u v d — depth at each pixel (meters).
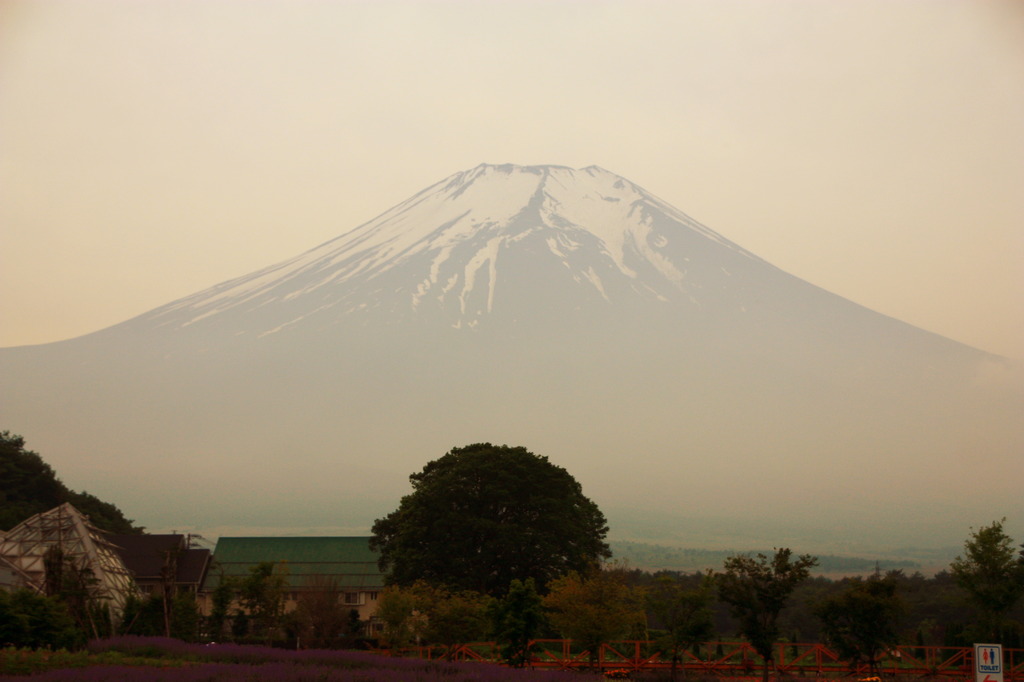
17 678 36.97
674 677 50.53
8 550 79.25
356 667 47.00
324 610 76.94
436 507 82.50
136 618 66.75
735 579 50.62
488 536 82.50
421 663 49.59
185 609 68.31
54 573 64.44
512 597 52.41
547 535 81.81
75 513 85.19
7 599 50.09
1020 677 55.16
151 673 39.09
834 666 58.22
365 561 113.62
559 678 42.34
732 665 56.03
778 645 56.41
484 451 86.88
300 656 51.16
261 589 73.62
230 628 83.69
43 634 50.69
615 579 57.06
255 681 37.78
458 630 59.78
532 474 85.06
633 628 57.94
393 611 61.72
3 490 129.62
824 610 53.84
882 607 52.59
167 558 69.75
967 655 58.56
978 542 65.69
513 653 51.88
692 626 50.34
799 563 49.78
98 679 36.97
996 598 64.12
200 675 38.69
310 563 113.75
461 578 80.38
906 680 53.62
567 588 55.38
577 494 90.06
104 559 84.56
